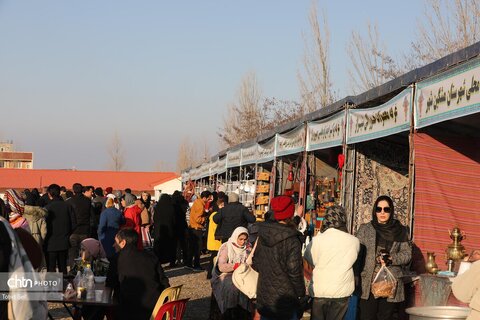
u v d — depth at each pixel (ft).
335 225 28.04
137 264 28.43
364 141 41.88
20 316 16.29
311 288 28.04
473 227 33.91
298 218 47.70
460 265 29.37
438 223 33.88
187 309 44.47
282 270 27.09
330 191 55.47
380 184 46.14
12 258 16.33
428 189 33.88
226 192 94.32
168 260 69.72
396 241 29.63
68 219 51.39
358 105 43.55
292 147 57.36
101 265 34.81
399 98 34.99
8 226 16.48
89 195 65.21
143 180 276.00
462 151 34.27
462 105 28.55
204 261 77.92
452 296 28.76
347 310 27.89
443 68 30.53
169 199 69.72
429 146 33.94
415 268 33.47
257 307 27.73
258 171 83.25
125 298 28.17
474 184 34.35
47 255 51.16
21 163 407.03
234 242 34.37
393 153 46.37
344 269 27.48
